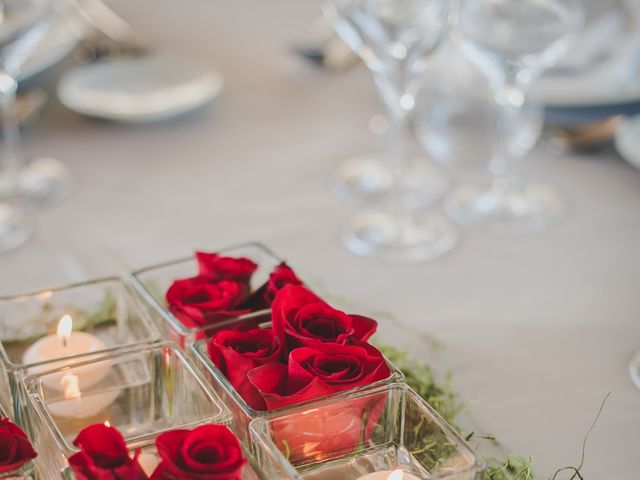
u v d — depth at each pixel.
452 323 0.90
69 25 1.20
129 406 0.78
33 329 0.83
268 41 1.32
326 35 1.30
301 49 1.27
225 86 1.24
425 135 1.12
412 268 0.97
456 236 1.01
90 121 1.18
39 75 1.23
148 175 1.10
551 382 0.85
